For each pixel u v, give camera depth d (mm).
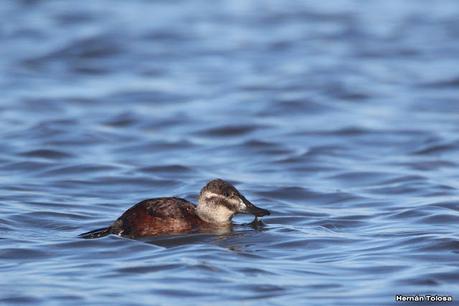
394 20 36312
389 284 10438
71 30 34188
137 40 33000
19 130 21172
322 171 17828
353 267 11094
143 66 29703
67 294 10133
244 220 13523
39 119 22531
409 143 20438
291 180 17078
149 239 12266
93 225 13398
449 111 24016
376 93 25938
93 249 11828
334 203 15172
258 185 16312
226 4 39375
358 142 20562
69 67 29391
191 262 11141
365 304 9867
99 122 22312
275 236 12516
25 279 10656
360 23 35781
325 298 10023
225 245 12031
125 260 11359
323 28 35031
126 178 16891
